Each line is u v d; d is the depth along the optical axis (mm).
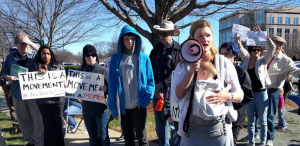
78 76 3783
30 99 4180
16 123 5602
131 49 3283
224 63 2076
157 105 3354
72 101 5523
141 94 3227
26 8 10000
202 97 1896
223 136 2014
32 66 4027
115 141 4883
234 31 4422
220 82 1963
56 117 3988
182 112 2121
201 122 1996
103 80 3678
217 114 1884
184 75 2080
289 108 8227
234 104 3145
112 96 3229
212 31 2070
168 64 3498
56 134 4020
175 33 4148
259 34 3986
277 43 4398
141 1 5820
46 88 3910
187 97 2092
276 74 4430
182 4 6398
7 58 4457
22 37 4316
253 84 4027
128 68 3234
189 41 1823
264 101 4027
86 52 3830
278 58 4410
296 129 5633
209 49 2068
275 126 5824
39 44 10875
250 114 4141
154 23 5941
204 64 2041
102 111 3535
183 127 2078
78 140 5008
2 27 9695
